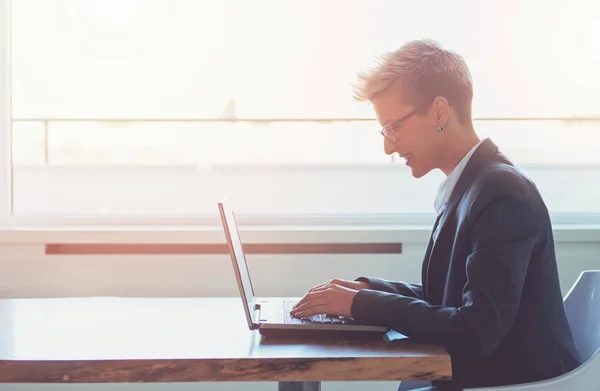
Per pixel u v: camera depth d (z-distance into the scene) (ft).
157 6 8.82
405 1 8.72
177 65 8.93
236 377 4.37
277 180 9.65
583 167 9.07
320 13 8.79
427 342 4.75
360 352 4.50
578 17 8.78
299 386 5.40
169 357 4.40
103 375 4.35
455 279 5.04
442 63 5.26
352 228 8.54
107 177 9.27
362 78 5.44
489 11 8.71
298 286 8.41
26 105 8.83
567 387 4.69
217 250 8.37
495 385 4.96
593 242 8.52
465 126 5.37
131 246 8.33
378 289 5.82
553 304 5.02
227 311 5.92
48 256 8.28
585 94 8.89
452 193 5.30
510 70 8.80
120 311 5.93
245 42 8.88
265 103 9.00
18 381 4.33
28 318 5.65
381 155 9.17
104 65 8.88
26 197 8.93
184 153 9.14
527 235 4.81
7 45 8.65
